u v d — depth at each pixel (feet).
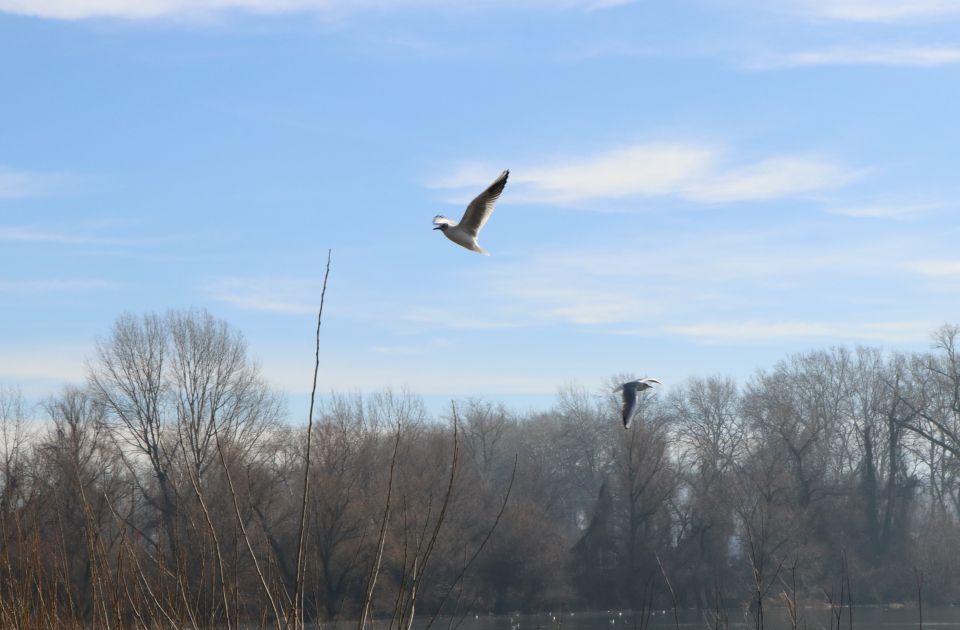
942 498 233.35
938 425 220.43
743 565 180.86
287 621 23.41
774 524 179.11
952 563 195.72
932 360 243.19
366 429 178.91
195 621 26.94
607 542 192.13
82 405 130.72
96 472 84.94
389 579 147.23
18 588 31.89
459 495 176.14
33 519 35.35
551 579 179.93
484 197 37.50
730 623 137.28
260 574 24.50
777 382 268.62
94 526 31.53
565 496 277.03
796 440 220.02
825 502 206.69
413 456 177.78
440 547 157.58
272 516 136.26
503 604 175.11
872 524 208.13
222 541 93.71
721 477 206.28
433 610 160.86
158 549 31.17
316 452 163.94
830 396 269.44
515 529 178.70
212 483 118.93
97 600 29.25
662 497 192.44
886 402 247.70
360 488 156.87
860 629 139.54
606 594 186.91
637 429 200.54
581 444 280.51
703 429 268.41
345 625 124.06
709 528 187.42
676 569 185.78
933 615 165.89
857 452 262.67
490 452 265.54
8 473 41.73
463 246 37.19
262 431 158.40
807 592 184.65
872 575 191.83
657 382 49.44
